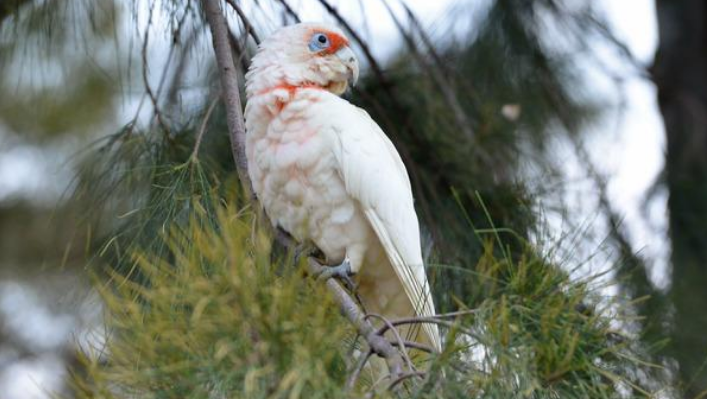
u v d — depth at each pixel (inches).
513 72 347.3
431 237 296.2
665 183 353.7
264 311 145.8
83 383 151.4
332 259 269.3
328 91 279.9
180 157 268.5
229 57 253.4
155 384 147.8
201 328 147.3
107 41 345.1
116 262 243.1
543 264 180.5
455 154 309.7
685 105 389.7
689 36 442.3
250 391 138.3
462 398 155.3
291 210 264.1
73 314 257.8
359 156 259.3
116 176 260.4
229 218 155.3
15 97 385.1
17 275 441.4
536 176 315.6
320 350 146.8
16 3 285.1
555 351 163.0
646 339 277.3
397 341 172.7
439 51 348.5
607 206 305.1
